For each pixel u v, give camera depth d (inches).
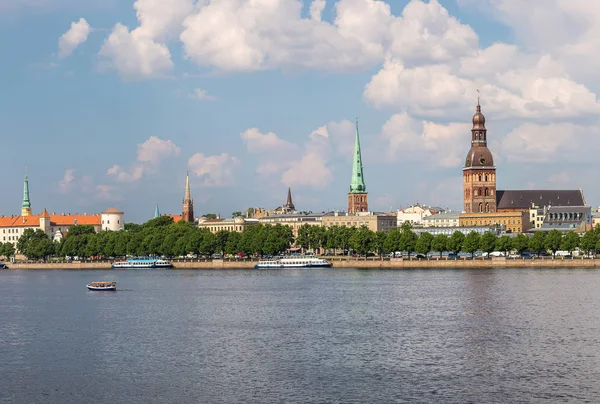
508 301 7815.0
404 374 4640.8
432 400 4136.3
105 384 4530.0
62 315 7431.1
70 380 4630.9
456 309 7288.4
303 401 4141.2
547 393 4234.7
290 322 6648.6
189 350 5423.2
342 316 6963.6
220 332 6161.4
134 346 5610.2
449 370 4722.0
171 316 7194.9
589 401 4094.5
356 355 5167.3
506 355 5103.3
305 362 4977.9
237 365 4926.2
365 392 4279.0
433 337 5777.6
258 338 5851.4
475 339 5674.2
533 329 6063.0
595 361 4913.9
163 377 4660.4
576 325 6235.2
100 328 6501.0
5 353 5418.3
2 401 4242.1
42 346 5674.2
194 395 4279.0
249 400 4173.2
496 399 4138.8
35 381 4621.1
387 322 6550.2
